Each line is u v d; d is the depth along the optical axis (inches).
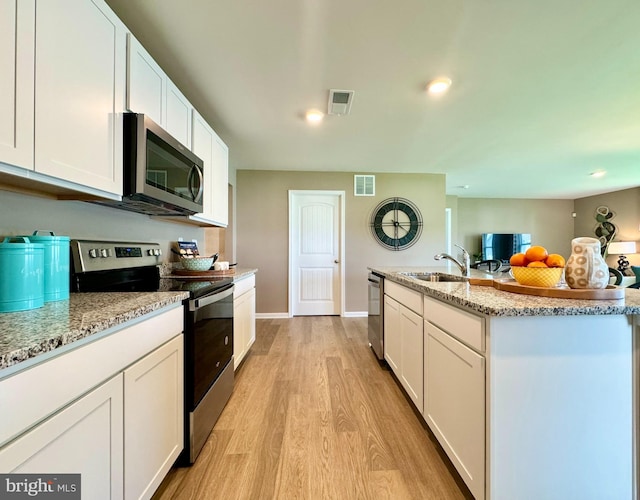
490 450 41.0
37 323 31.6
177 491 50.0
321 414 73.0
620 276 62.4
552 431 41.4
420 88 83.7
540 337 41.4
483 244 273.6
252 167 167.0
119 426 36.5
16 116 33.4
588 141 126.3
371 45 65.9
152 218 85.0
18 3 33.5
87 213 60.1
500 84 81.7
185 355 55.4
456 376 50.4
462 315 48.5
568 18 58.0
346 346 123.7
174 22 58.9
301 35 62.7
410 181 179.2
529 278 52.0
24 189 45.6
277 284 173.3
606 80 80.1
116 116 50.1
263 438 63.9
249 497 49.0
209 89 84.4
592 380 41.7
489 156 147.2
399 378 84.0
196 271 87.8
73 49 41.1
